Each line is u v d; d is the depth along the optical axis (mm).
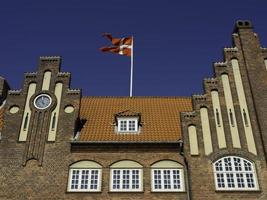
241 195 23469
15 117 26906
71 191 24109
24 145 25781
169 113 30406
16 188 24156
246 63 28453
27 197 23828
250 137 25562
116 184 24562
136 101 33125
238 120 26219
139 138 26641
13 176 24594
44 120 26844
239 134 25672
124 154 25703
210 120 26219
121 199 23891
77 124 27797
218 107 26750
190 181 23938
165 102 32781
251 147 25203
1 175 24609
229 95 27250
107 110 30984
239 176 24219
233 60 28875
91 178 24812
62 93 28062
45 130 26406
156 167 25172
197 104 26828
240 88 27578
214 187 23703
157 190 24203
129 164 25328
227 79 27969
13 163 25062
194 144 25344
